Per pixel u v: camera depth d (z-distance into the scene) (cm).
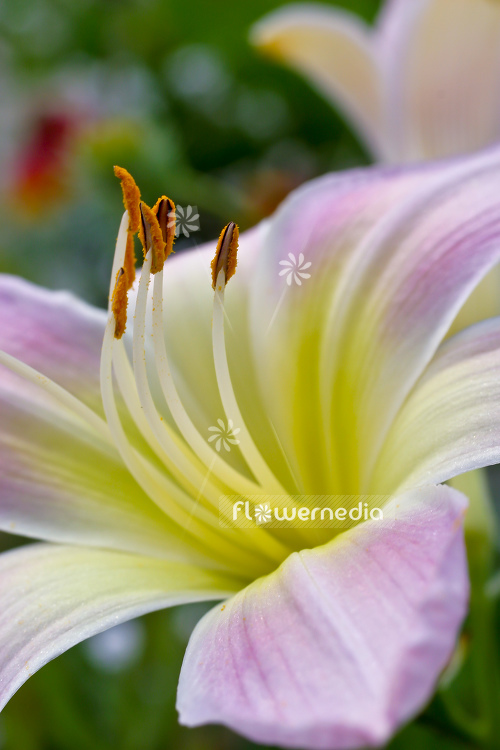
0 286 30
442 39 34
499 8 33
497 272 30
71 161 40
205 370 29
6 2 49
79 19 48
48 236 42
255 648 24
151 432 28
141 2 45
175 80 43
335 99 37
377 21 41
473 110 34
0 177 47
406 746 31
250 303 29
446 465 26
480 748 29
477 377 27
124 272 27
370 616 24
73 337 30
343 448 28
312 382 28
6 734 33
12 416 29
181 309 29
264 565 28
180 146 41
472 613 29
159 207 27
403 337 28
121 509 28
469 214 28
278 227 29
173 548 28
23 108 47
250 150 42
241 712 24
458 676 31
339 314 28
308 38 35
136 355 27
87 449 29
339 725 23
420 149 35
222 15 43
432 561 24
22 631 27
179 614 34
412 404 27
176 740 33
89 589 27
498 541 33
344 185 30
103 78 45
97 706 33
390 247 28
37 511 28
